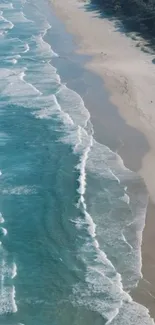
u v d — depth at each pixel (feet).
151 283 82.38
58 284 83.92
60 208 100.73
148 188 104.37
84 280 84.07
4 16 229.45
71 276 85.15
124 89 146.72
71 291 82.33
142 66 164.04
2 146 122.01
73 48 183.11
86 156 115.96
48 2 250.57
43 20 220.23
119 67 163.63
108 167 111.55
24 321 77.97
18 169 113.29
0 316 78.74
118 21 211.20
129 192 103.55
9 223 97.81
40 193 105.29
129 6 214.69
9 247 92.12
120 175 108.68
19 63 171.01
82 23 212.02
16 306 80.38
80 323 77.00
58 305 80.18
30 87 151.53
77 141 122.01
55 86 151.74
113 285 82.48
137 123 128.26
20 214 99.91
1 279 85.40
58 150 119.34
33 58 175.22
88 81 153.89
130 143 119.96
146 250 88.99
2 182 109.09
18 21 220.23
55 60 172.76
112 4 225.15
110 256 88.33
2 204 102.73
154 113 133.08
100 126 127.95
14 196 104.78
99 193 103.91
